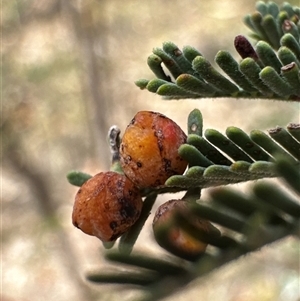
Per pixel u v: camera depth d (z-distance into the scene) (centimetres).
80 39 43
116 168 7
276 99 7
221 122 44
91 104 44
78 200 7
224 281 33
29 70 43
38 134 45
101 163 43
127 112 48
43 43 45
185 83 7
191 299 33
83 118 45
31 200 46
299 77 7
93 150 45
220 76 7
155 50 7
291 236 5
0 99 42
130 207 7
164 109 49
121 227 7
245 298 32
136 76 49
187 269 5
